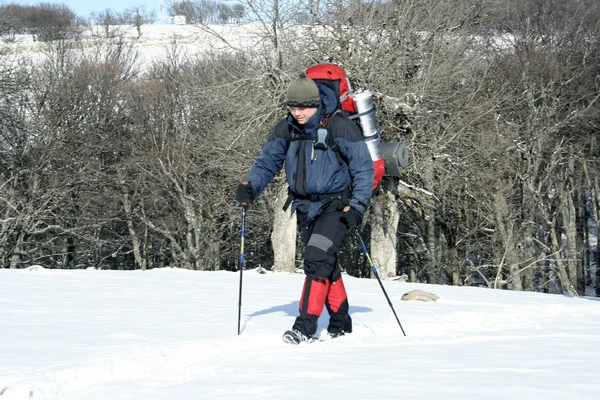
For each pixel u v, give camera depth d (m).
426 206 42.50
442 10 36.91
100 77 59.06
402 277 31.86
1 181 55.16
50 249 61.09
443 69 36.03
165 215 62.03
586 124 53.75
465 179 42.47
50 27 77.62
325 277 8.73
